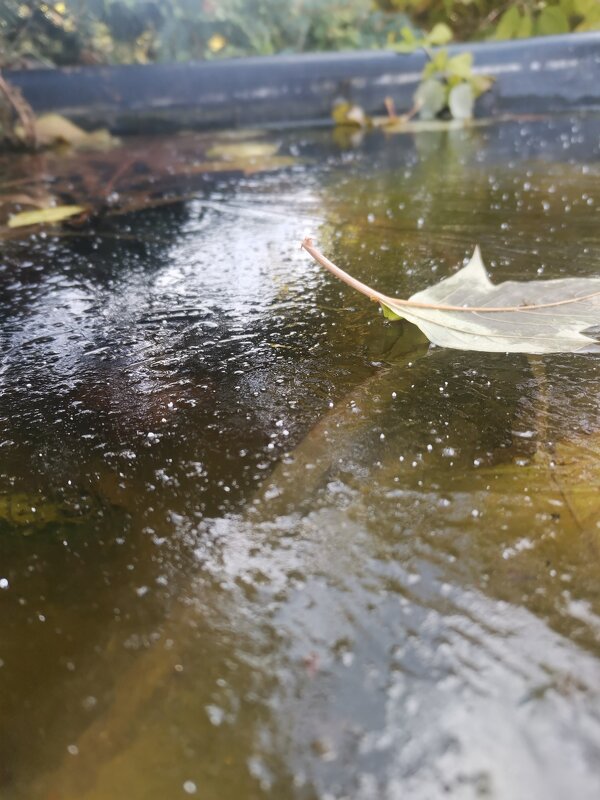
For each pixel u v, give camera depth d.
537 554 0.13
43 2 0.63
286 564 0.13
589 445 0.15
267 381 0.19
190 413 0.18
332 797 0.09
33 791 0.10
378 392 0.18
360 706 0.10
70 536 0.14
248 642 0.11
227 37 0.73
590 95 0.62
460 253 0.28
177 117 0.62
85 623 0.12
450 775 0.09
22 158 0.54
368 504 0.14
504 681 0.10
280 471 0.15
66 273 0.28
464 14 0.75
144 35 0.70
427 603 0.12
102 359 0.21
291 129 0.63
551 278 0.24
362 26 0.76
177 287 0.26
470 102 0.63
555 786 0.09
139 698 0.11
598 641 0.11
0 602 0.13
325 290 0.25
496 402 0.17
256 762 0.10
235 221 0.34
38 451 0.17
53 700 0.11
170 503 0.15
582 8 0.69
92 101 0.60
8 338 0.22
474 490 0.14
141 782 0.10
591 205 0.33
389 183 0.40
